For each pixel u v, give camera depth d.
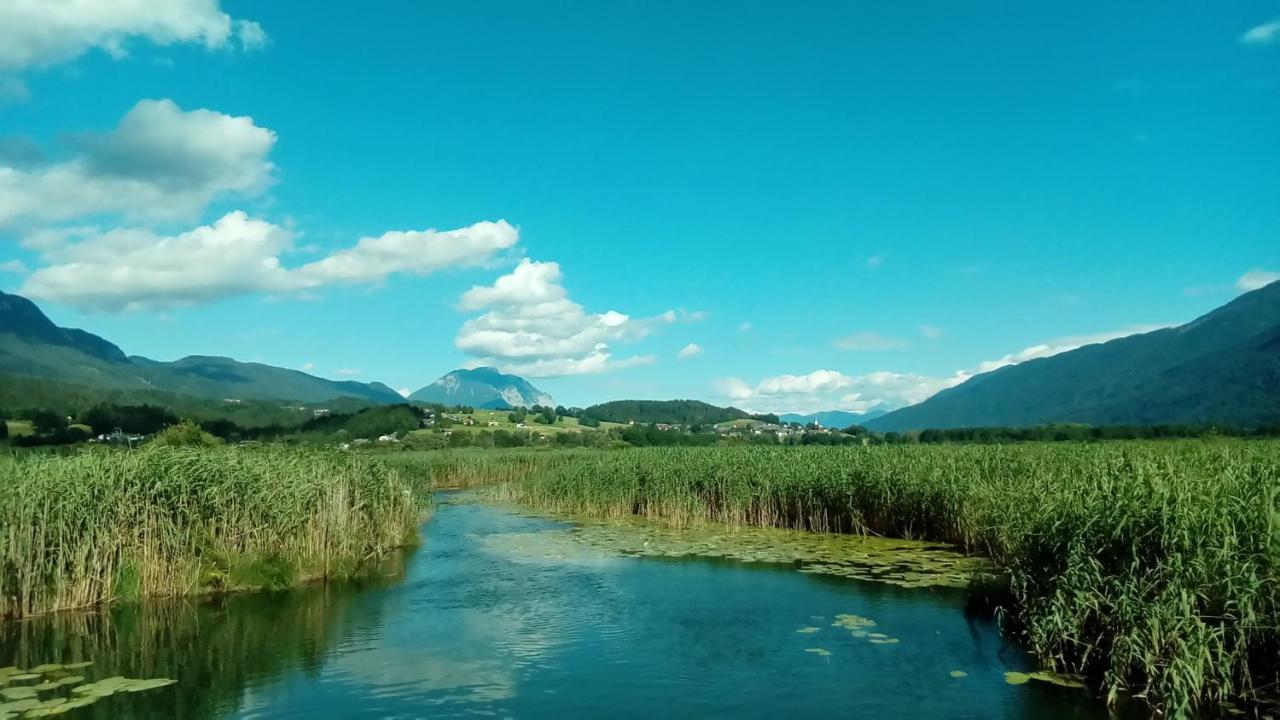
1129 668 10.42
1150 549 10.91
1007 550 16.42
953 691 11.02
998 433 71.62
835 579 18.78
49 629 14.97
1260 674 9.96
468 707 10.84
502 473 57.31
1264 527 9.99
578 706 10.82
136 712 10.69
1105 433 66.19
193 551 18.11
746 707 10.66
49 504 16.19
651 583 18.95
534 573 20.50
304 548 20.17
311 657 13.18
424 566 21.78
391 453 64.62
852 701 10.77
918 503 24.52
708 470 32.09
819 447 34.16
